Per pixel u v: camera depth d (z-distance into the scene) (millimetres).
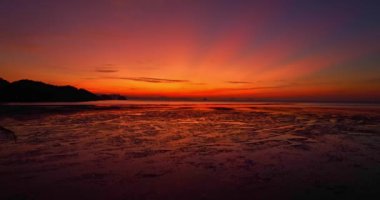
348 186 5785
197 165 7355
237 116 24844
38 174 6336
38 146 9508
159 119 21109
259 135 12719
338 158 8258
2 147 9281
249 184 5871
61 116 23156
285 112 32031
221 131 14047
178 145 10094
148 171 6742
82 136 11883
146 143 10406
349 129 15141
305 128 15531
